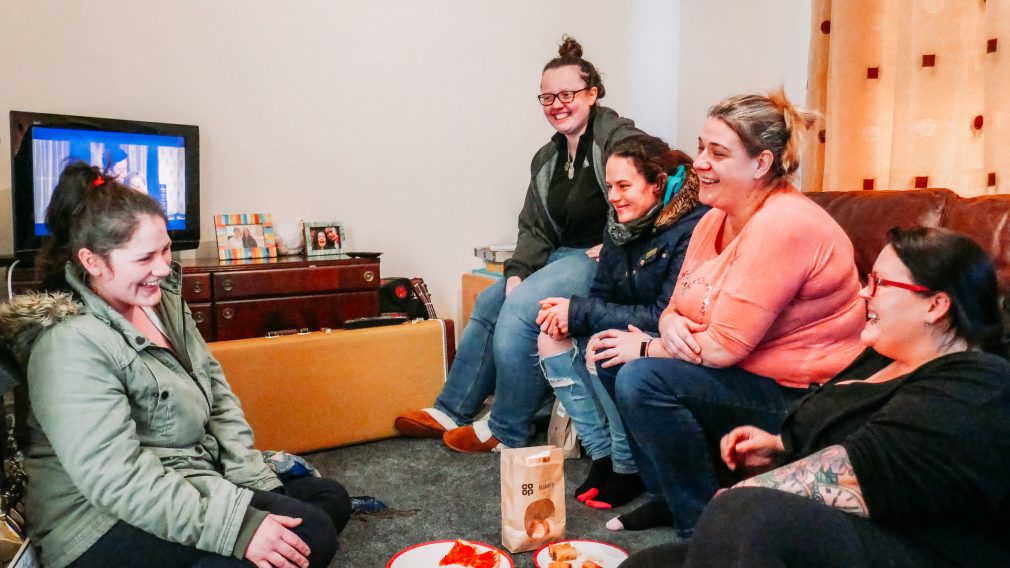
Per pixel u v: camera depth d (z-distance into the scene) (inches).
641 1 157.6
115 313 59.1
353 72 137.3
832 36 114.0
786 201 70.8
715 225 78.4
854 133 112.7
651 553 48.0
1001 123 95.5
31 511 57.7
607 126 105.4
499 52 148.9
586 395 93.0
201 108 126.8
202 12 125.3
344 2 135.2
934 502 40.6
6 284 111.2
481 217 151.7
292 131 133.8
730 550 40.1
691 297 76.3
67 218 59.1
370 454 106.8
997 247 70.2
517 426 104.6
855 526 41.9
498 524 83.5
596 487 89.7
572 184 110.8
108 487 54.6
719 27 148.5
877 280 47.7
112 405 55.9
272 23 130.3
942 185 104.6
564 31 153.3
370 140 140.1
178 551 58.5
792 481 43.8
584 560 70.8
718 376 73.5
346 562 75.0
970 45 101.6
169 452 61.1
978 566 41.2
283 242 130.3
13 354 57.9
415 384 113.7
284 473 74.1
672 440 74.0
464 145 148.3
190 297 113.0
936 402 41.3
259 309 117.6
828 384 55.6
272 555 57.5
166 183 117.7
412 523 83.8
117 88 120.7
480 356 112.5
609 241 92.0
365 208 141.1
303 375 104.5
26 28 114.6
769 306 69.2
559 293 101.9
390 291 131.3
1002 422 39.7
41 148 107.0
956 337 45.1
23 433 58.7
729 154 70.5
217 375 73.1
